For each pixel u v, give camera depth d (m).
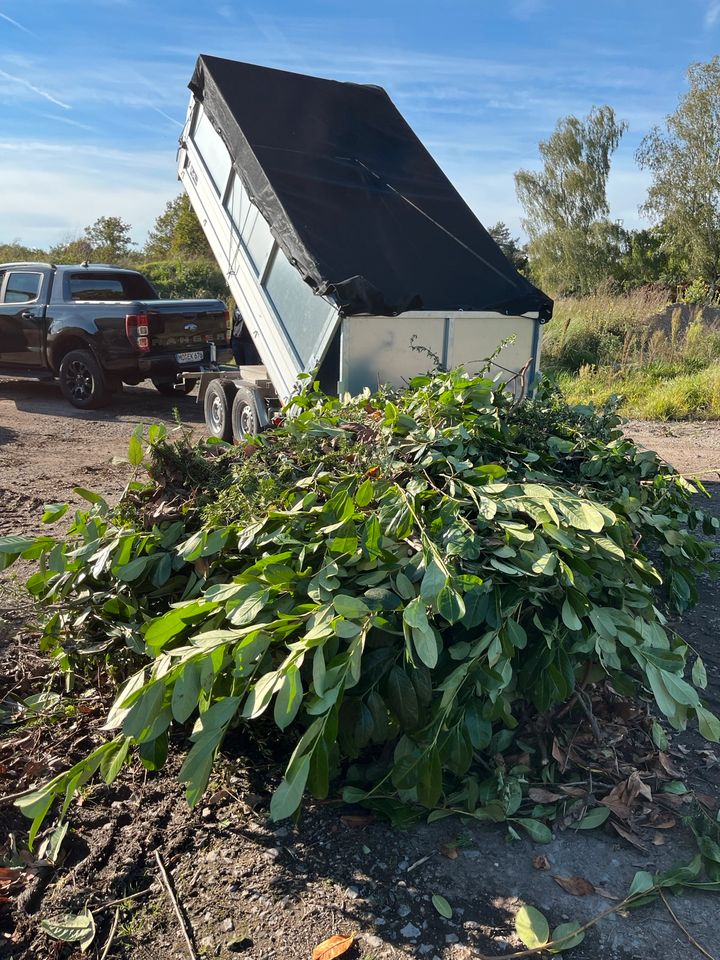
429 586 2.56
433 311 6.51
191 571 3.48
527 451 3.94
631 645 2.78
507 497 3.15
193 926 2.34
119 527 3.66
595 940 2.23
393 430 3.73
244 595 2.67
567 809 2.71
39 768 3.04
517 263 47.50
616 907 2.33
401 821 2.64
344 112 8.01
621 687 2.90
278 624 2.58
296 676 2.36
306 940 2.26
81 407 11.66
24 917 2.41
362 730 2.56
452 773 2.84
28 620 4.33
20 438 9.55
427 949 2.22
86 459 8.48
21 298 11.98
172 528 3.43
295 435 3.90
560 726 3.00
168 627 2.63
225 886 2.48
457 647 2.64
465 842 2.60
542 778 2.83
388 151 7.98
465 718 2.62
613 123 42.16
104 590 3.52
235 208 7.92
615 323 16.64
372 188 7.34
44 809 2.37
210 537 3.12
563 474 4.27
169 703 2.47
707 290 24.09
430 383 4.52
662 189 36.09
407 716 2.52
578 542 2.94
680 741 3.19
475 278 7.04
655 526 3.88
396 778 2.52
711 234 35.75
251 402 8.03
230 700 2.45
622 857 2.54
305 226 6.61
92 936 2.31
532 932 2.21
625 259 42.72
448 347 6.73
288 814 2.20
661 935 2.25
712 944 2.21
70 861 2.62
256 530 3.04
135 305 10.71
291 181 6.93
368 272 6.56
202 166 8.55
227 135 7.45
